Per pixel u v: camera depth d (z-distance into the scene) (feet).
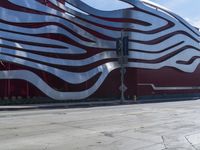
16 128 48.98
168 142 37.86
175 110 88.17
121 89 143.54
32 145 35.24
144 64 179.52
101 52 157.38
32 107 102.42
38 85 126.11
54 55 136.26
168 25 201.77
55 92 131.13
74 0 157.89
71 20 150.51
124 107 105.29
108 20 167.94
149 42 184.34
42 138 39.83
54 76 135.85
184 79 214.48
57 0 148.87
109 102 136.87
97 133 44.19
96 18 163.22
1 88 120.98
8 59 118.32
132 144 36.47
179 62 208.95
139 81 176.96
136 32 177.37
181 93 210.79
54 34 140.67
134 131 46.29
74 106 114.93
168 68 199.82
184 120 61.36
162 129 48.57
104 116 69.72
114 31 168.04
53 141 37.81
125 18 174.29
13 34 124.77
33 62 126.31
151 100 161.79
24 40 127.13
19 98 123.03
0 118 65.36
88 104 123.24
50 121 59.21
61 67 137.08
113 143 36.94
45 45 134.00
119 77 167.94
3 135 42.04
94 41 155.94
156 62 188.24
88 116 69.77
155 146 35.50
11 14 126.62
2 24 122.93
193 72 222.89
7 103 115.34
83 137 40.83
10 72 119.14
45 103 124.36
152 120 61.26
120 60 149.07
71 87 141.79
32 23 132.26
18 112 84.38
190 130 47.70
